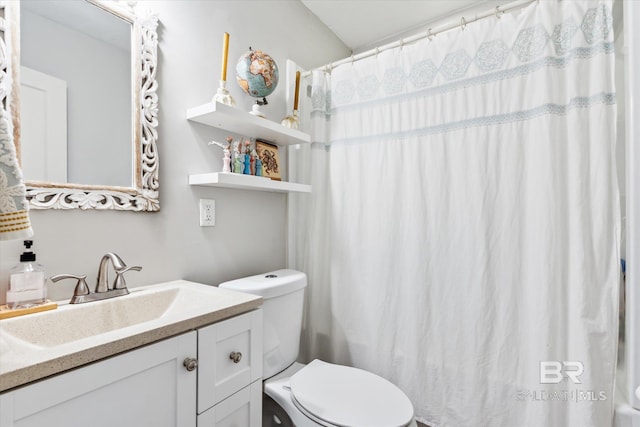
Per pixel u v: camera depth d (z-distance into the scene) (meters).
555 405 1.20
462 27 1.42
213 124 1.33
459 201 1.40
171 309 1.06
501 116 1.33
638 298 1.01
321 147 1.78
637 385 1.01
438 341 1.43
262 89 1.42
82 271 0.96
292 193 1.79
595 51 1.16
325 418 1.00
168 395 0.73
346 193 1.70
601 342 1.13
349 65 1.73
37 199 0.87
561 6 1.24
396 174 1.56
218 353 0.86
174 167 1.21
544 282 1.21
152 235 1.14
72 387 0.57
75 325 0.84
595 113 1.15
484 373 1.33
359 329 1.64
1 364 0.52
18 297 0.79
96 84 0.99
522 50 1.29
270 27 1.69
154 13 1.14
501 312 1.31
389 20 2.08
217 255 1.39
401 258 1.54
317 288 1.77
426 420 1.44
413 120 1.52
